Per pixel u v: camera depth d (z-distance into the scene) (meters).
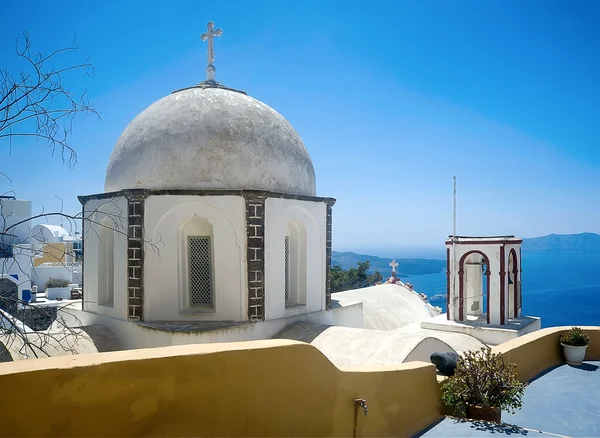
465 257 16.56
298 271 12.72
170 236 10.93
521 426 6.98
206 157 11.24
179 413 4.27
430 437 6.37
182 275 11.16
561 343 10.07
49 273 33.44
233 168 11.31
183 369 4.31
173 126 11.53
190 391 4.34
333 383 5.57
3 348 8.95
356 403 5.76
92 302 12.20
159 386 4.17
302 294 12.66
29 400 3.56
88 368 3.82
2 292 6.61
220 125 11.51
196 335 9.86
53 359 3.91
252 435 4.75
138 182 11.41
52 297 31.25
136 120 12.52
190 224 11.26
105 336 10.88
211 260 11.28
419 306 20.39
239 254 10.82
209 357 4.48
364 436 5.89
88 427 3.80
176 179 11.17
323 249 13.11
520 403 7.17
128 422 3.99
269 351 4.92
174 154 11.25
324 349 10.09
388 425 6.25
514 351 8.59
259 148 11.70
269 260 11.14
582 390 8.41
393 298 20.09
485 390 7.11
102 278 12.13
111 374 3.93
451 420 7.03
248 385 4.74
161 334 10.01
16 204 26.16
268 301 11.10
